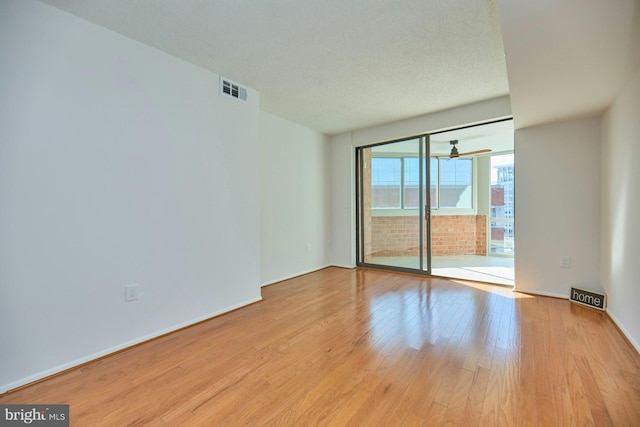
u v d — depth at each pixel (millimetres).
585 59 1860
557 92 2379
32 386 1721
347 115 4055
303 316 2805
